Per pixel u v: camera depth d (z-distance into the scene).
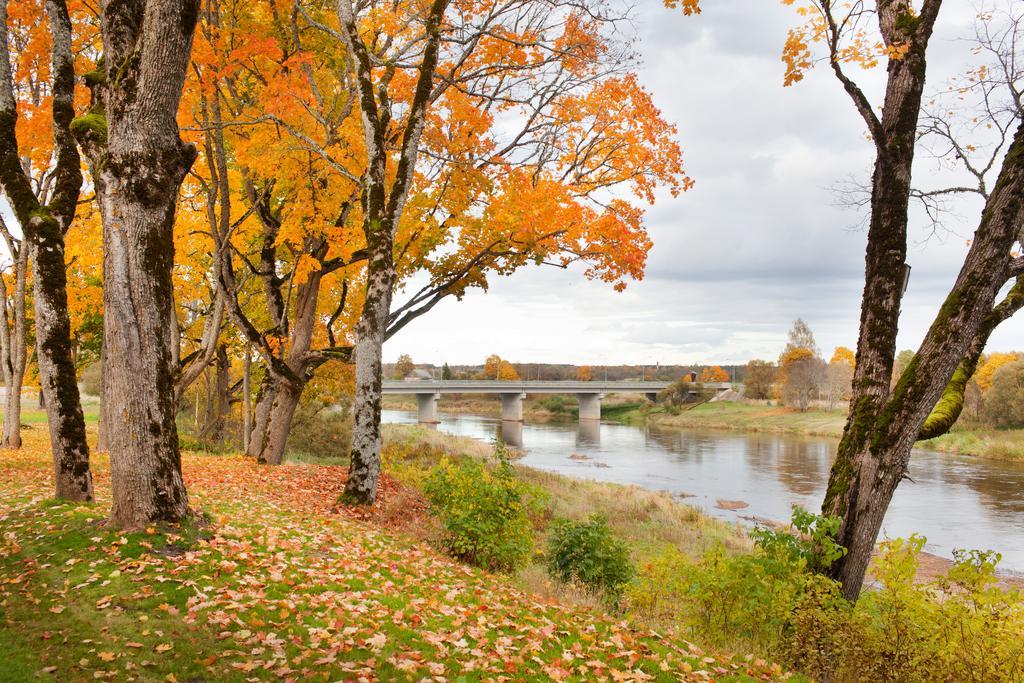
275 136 13.70
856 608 6.64
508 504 10.22
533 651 5.73
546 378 158.75
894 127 7.88
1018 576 17.66
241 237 16.11
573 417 104.12
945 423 7.83
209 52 11.38
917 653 5.83
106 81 8.05
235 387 27.78
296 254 15.77
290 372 16.55
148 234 7.22
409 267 16.66
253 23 13.59
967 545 21.38
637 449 53.12
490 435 65.75
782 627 6.70
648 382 101.69
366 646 5.31
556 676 5.23
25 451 16.14
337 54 14.60
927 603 6.23
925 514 26.23
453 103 14.85
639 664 5.71
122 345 7.18
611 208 14.48
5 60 8.94
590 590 9.82
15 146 8.91
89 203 14.44
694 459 46.16
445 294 16.61
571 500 20.88
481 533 9.92
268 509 10.23
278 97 12.26
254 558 7.15
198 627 5.32
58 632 5.06
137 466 7.18
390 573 7.76
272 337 17.42
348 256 14.66
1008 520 25.19
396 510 12.30
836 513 7.73
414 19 13.98
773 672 6.04
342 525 10.02
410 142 12.41
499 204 14.07
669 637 6.82
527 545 10.41
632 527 17.83
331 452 28.00
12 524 7.62
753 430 73.81
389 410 121.00
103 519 7.37
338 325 23.44
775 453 50.16
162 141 7.22
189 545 7.00
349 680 4.68
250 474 14.09
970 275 7.21
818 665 6.15
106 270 7.20
